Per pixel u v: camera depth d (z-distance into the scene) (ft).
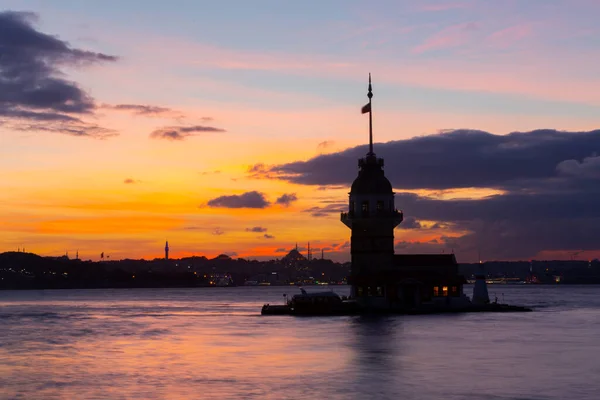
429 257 566.77
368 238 560.20
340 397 210.38
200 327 451.94
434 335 369.50
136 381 239.50
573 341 341.41
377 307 554.05
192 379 241.35
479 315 531.09
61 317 598.75
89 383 237.25
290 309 580.71
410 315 527.40
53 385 234.58
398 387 223.71
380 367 261.44
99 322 522.06
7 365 279.49
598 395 211.20
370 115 577.43
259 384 230.27
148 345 344.28
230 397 211.61
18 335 408.46
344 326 429.79
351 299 569.64
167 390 223.10
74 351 323.98
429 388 221.87
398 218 556.92
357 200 560.61
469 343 332.80
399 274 554.87
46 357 303.07
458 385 226.17
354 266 563.48
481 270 620.49
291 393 216.13
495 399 206.69
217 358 289.94
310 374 247.50
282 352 305.32
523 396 210.18
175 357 296.30
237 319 529.04
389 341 341.62
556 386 224.12
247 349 317.83
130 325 484.33
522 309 599.57
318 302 554.46
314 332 391.45
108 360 290.76
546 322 462.60
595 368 257.96
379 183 559.38
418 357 286.05
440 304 561.84
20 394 220.43
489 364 267.39
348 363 271.49
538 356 288.10
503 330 398.62
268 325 453.17
